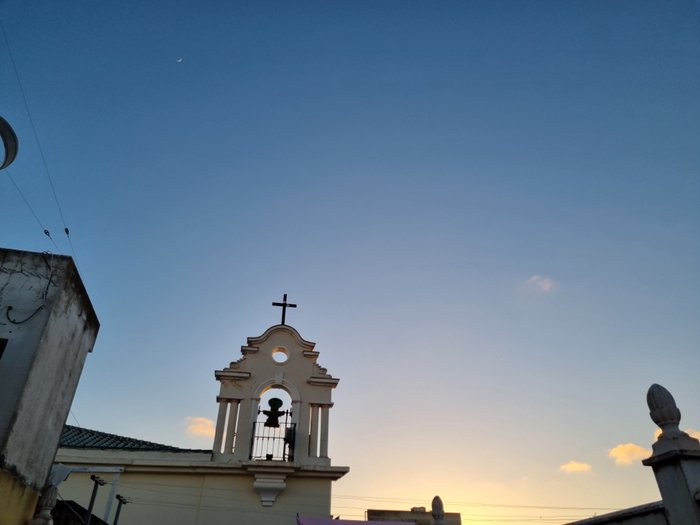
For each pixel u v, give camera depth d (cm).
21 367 1075
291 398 2020
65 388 1277
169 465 1803
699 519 698
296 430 1936
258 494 1792
